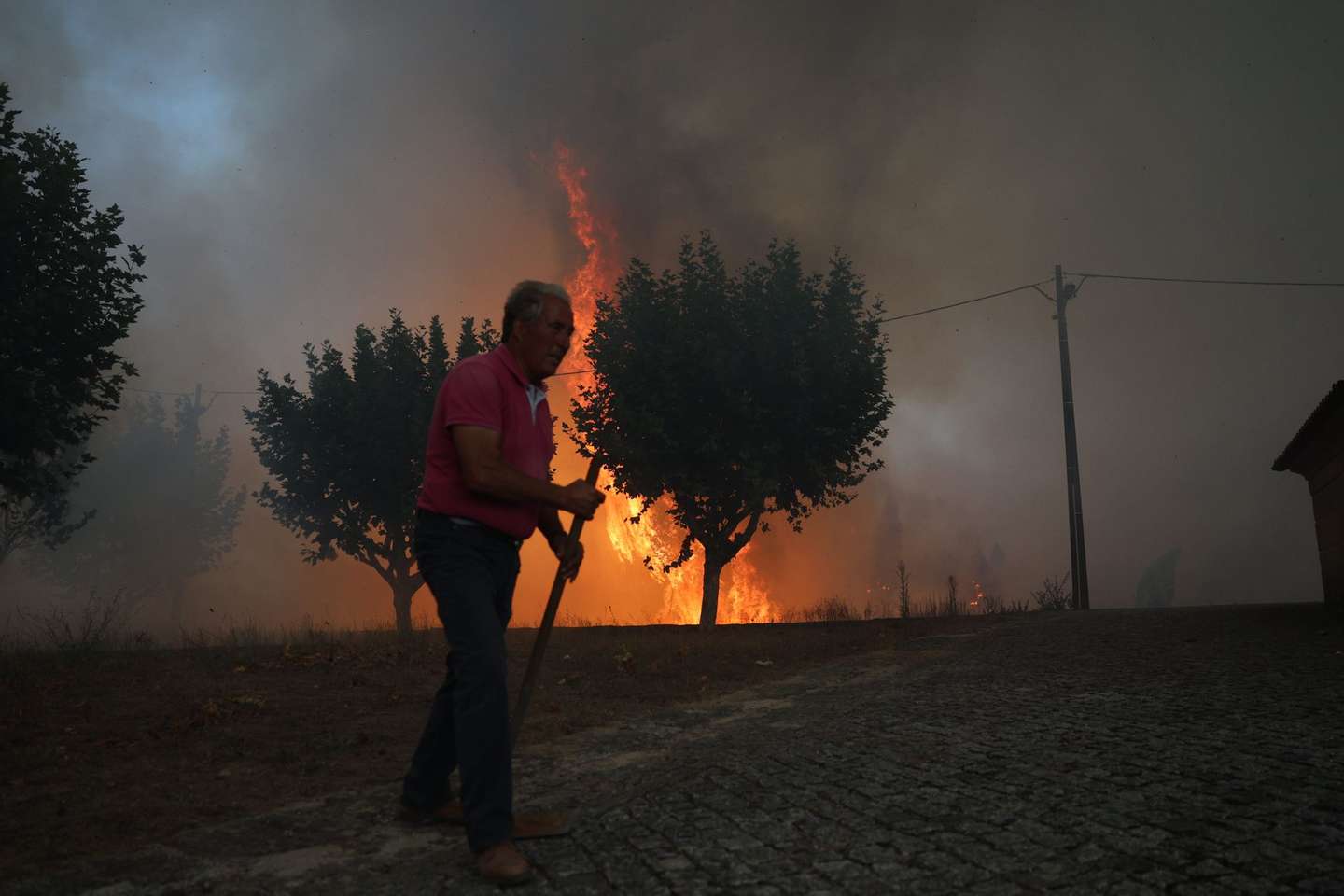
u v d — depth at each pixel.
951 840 2.39
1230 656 6.55
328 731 4.63
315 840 2.74
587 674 7.38
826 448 15.73
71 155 11.08
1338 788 2.72
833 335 15.69
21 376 10.48
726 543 16.38
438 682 6.52
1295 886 1.94
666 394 15.37
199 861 2.53
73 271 11.16
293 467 18.78
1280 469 12.95
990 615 14.94
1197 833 2.34
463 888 2.22
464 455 2.54
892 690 5.89
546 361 2.75
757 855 2.35
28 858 2.58
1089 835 2.37
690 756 3.89
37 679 6.34
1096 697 4.87
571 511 2.69
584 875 2.26
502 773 2.37
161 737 4.39
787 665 8.12
